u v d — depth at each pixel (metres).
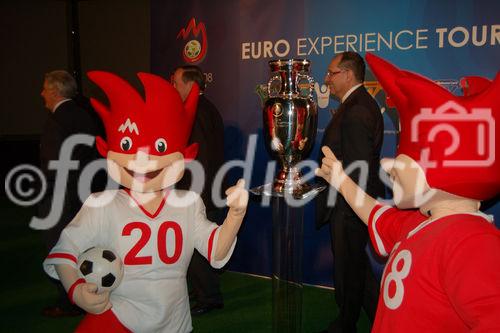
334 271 2.73
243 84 3.96
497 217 3.27
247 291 3.86
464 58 3.28
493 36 3.20
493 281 1.15
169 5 4.20
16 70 7.80
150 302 1.72
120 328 1.71
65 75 3.25
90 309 1.65
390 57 3.46
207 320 3.36
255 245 4.13
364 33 3.52
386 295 1.40
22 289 4.00
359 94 2.77
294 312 2.94
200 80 3.31
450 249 1.25
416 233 1.40
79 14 7.78
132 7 7.24
